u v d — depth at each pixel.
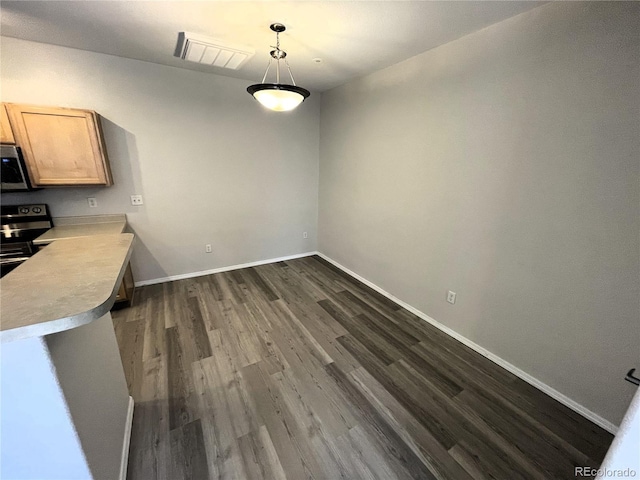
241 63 2.82
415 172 2.78
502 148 2.04
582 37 1.58
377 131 3.17
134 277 3.44
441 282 2.66
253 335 2.57
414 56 2.61
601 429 1.71
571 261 1.77
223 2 1.75
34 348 0.86
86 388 1.13
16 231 2.67
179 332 2.59
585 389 1.78
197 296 3.27
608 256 1.61
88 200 3.01
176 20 2.00
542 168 1.84
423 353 2.38
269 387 1.98
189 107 3.29
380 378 2.09
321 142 4.25
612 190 1.56
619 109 1.49
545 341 1.95
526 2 1.69
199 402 1.84
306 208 4.52
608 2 1.47
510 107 1.96
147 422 1.69
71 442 0.99
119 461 1.38
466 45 2.17
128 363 2.18
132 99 2.99
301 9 1.82
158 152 3.24
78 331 1.14
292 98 2.11
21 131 2.42
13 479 0.94
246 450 1.54
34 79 2.57
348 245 3.98
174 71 3.13
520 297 2.06
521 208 1.98
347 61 2.76
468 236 2.37
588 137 1.62
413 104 2.70
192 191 3.55
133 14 1.93
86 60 2.72
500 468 1.48
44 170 2.55
